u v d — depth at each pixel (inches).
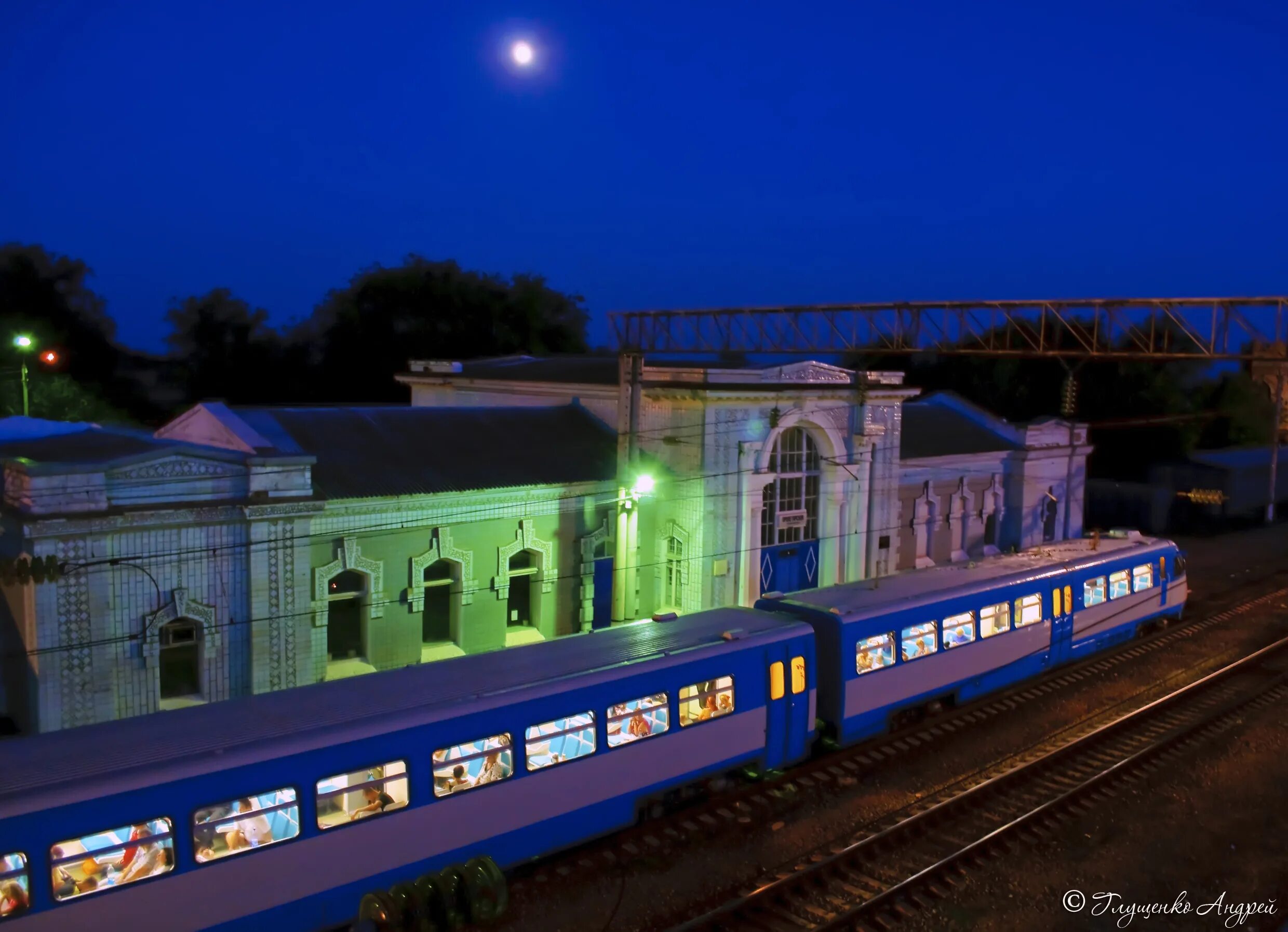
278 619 738.8
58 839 390.9
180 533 690.8
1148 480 1937.7
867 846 564.4
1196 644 1029.2
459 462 909.8
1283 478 1975.9
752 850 571.8
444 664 574.6
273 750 446.3
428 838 488.7
